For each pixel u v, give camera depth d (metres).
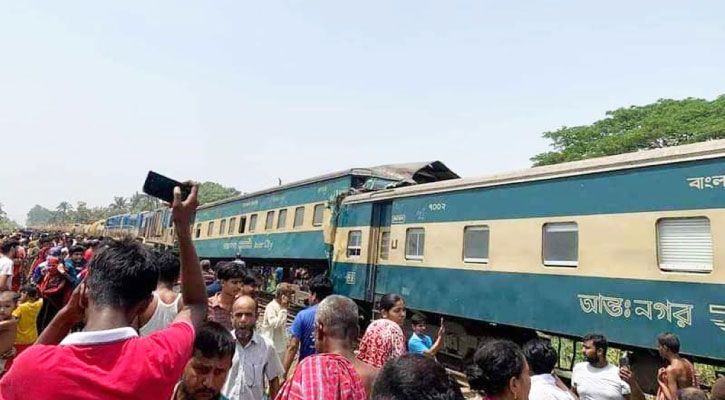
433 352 6.47
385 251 11.81
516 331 8.66
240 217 21.48
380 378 1.82
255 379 3.87
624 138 24.27
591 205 7.16
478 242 9.02
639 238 6.47
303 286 16.33
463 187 9.50
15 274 10.30
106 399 1.63
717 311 5.55
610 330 6.59
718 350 5.47
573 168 7.51
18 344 6.62
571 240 7.39
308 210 16.02
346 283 12.78
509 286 8.19
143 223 33.78
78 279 8.25
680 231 6.09
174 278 3.66
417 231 10.65
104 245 2.03
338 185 14.65
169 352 1.83
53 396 1.59
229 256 21.81
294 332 5.00
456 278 9.30
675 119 23.34
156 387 1.73
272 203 18.78
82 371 1.65
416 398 1.69
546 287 7.57
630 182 6.72
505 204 8.56
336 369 2.58
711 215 5.77
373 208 12.33
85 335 1.75
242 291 4.59
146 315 3.28
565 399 3.54
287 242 16.81
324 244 14.30
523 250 8.06
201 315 2.12
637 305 6.34
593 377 4.94
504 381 2.83
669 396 4.82
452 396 1.72
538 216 7.93
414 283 10.36
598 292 6.82
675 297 5.96
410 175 13.50
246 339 3.94
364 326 12.70
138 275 1.91
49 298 7.91
